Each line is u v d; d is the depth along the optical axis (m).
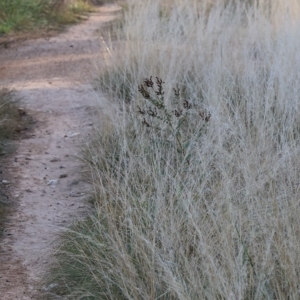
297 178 6.55
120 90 11.45
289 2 12.62
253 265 5.36
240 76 9.65
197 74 10.23
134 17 14.02
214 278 5.10
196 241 5.83
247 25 12.87
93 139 9.37
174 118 8.48
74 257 6.25
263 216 5.83
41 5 23.50
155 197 6.65
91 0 28.67
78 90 13.53
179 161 7.26
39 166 9.45
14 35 21.08
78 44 19.45
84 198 8.27
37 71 15.88
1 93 12.25
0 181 8.91
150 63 11.38
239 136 7.65
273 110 8.52
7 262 6.87
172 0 14.96
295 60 9.57
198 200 6.20
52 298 6.14
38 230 7.54
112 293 5.73
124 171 7.57
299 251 5.29
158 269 5.56
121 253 5.84
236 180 6.79
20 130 11.06
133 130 8.76
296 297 5.02
